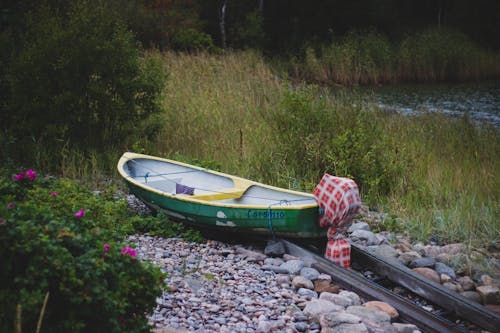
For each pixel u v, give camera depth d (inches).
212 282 218.5
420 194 342.6
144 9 1014.4
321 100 401.7
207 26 1203.2
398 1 1627.7
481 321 195.5
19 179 221.9
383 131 427.2
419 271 238.7
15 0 462.9
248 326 182.7
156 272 150.2
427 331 188.1
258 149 393.1
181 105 489.4
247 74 691.4
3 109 410.9
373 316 188.5
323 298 205.3
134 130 424.2
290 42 1241.4
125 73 404.8
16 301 124.2
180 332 165.9
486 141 438.6
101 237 153.4
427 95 871.1
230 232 279.9
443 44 1098.7
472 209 310.8
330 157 354.6
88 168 382.6
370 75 1013.2
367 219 313.7
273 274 232.5
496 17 1413.6
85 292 127.0
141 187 290.5
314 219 247.9
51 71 387.2
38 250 126.6
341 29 1354.6
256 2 1285.7
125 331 138.4
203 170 321.4
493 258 260.4
